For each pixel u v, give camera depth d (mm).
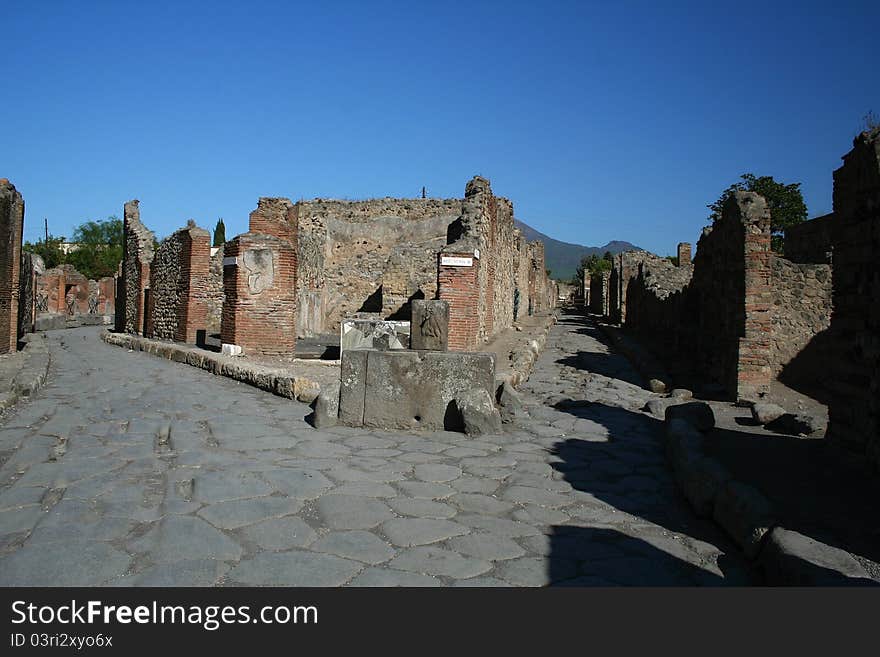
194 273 16516
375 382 7008
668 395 10266
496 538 3854
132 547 3479
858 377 5703
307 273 22375
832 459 5695
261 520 3943
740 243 9930
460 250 13461
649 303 20781
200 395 8711
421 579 3250
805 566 3014
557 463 5762
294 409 7895
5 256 13266
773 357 11820
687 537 4039
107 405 7789
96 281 41812
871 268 5516
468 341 13469
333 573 3268
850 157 5953
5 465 5098
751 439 6750
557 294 67188
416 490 4742
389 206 25484
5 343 13406
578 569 3463
